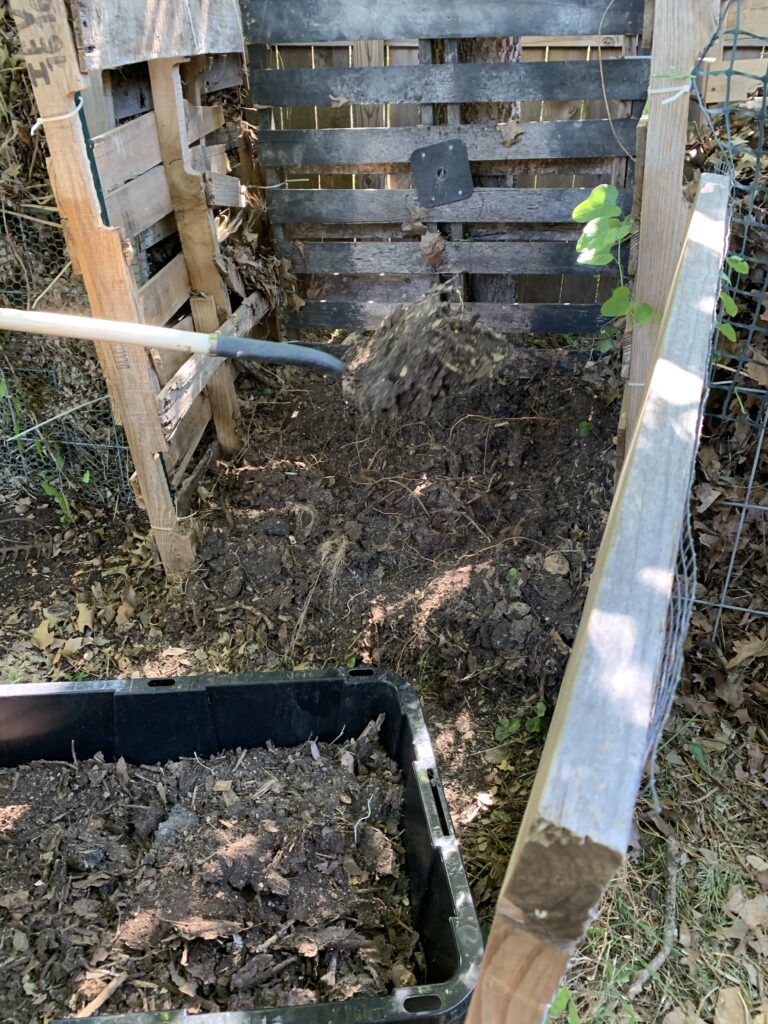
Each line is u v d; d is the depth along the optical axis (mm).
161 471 2711
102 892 1995
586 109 3537
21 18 1973
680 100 2174
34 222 2605
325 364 2051
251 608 2758
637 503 996
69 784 2273
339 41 3184
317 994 1780
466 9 3004
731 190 2041
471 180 3340
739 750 2348
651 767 1125
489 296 3707
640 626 833
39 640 2754
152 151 2674
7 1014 1769
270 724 2367
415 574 2789
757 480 2432
